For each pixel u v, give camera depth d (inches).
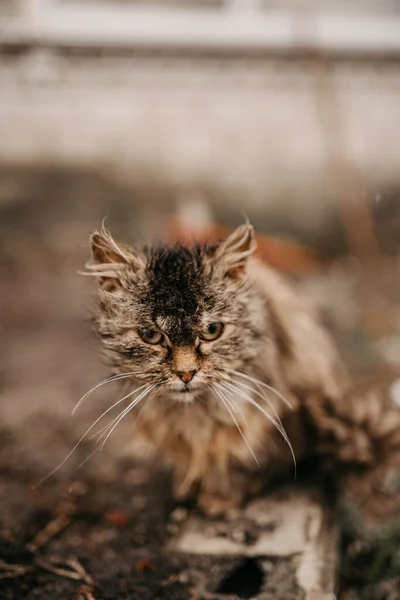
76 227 66.3
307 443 30.3
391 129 62.5
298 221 64.3
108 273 25.7
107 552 28.6
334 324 43.2
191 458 29.3
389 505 30.8
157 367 25.5
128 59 63.2
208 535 28.7
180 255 26.4
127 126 64.6
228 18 63.3
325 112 61.7
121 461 33.9
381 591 28.7
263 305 27.7
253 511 29.5
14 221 65.8
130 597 26.6
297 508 29.5
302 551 27.6
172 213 62.8
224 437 27.9
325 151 62.6
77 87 63.6
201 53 63.1
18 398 38.9
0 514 30.4
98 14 62.5
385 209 62.6
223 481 29.5
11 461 33.8
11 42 61.7
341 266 60.0
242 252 26.0
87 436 35.5
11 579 27.0
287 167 64.1
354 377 37.8
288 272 56.2
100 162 65.4
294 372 29.3
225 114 64.1
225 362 25.9
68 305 54.1
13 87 63.1
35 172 65.3
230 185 65.1
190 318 25.1
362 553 30.0
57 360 43.8
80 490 32.0
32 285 58.7
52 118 64.0
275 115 63.6
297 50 61.9
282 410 28.3
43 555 28.4
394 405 30.4
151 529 29.7
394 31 62.3
